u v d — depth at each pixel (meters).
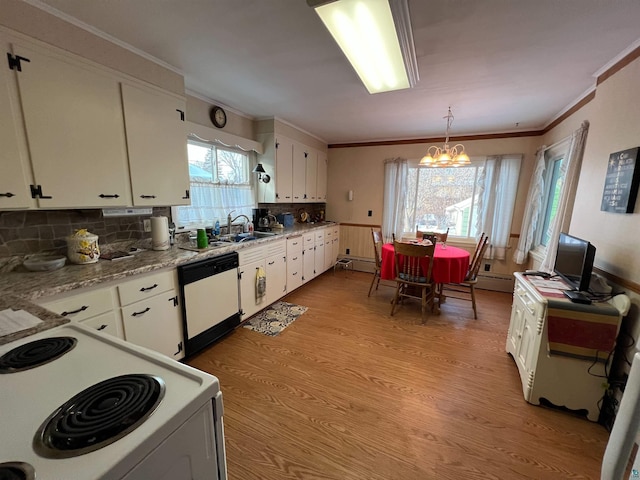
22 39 1.41
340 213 5.16
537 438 1.56
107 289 1.64
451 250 3.30
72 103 1.63
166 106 2.17
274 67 2.13
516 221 3.96
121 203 1.94
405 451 1.47
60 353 0.84
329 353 2.38
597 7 1.39
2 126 1.39
